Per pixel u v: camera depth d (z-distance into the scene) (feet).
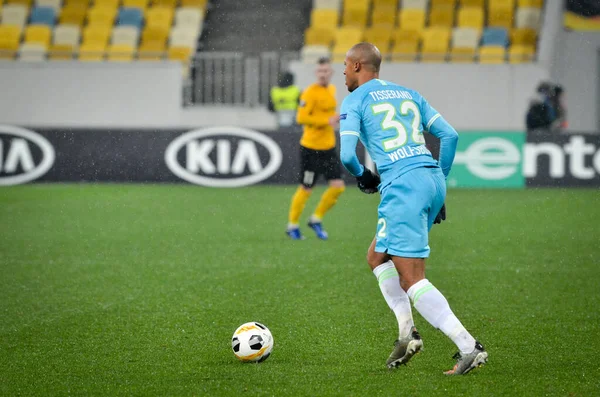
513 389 53.26
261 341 59.98
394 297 58.08
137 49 245.24
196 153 186.39
